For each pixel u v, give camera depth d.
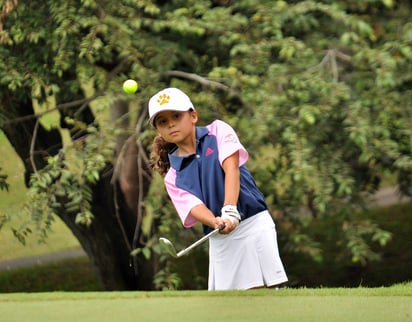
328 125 27.41
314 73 26.30
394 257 39.34
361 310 11.91
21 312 12.38
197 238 29.17
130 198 32.75
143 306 12.55
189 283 37.62
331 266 38.88
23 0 26.73
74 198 26.16
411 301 12.51
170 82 28.94
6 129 31.50
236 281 14.84
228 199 13.87
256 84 26.12
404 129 26.53
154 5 26.77
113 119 32.09
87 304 12.84
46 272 41.41
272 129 26.44
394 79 26.89
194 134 14.70
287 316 11.59
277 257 14.78
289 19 28.77
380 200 47.66
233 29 27.88
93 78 27.62
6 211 27.22
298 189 27.05
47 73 27.80
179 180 14.74
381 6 30.17
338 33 28.69
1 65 26.69
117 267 34.88
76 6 26.89
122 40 26.41
